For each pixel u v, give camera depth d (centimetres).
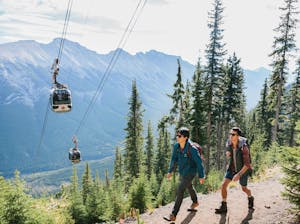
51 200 1809
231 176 897
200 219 873
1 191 934
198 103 3544
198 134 3584
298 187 768
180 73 3847
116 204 1454
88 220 1579
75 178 3241
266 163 2125
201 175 805
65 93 2470
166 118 3978
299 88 4509
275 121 3481
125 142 4731
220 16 3450
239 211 915
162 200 1702
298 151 769
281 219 819
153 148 5647
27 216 926
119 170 6481
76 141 2972
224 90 3847
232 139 873
